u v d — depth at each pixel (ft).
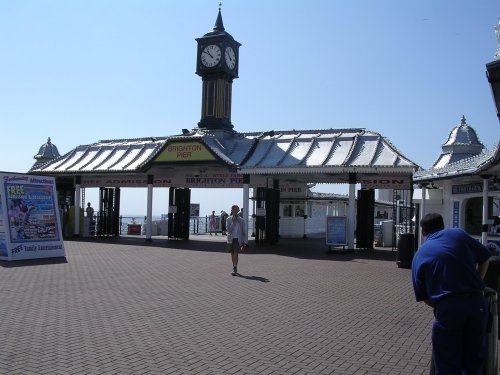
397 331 27.32
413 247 54.90
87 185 99.19
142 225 114.73
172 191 93.91
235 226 47.39
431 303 16.52
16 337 24.43
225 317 29.73
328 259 62.34
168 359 21.49
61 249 58.80
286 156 77.92
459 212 51.88
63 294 35.65
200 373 19.81
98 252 65.98
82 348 22.77
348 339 25.48
